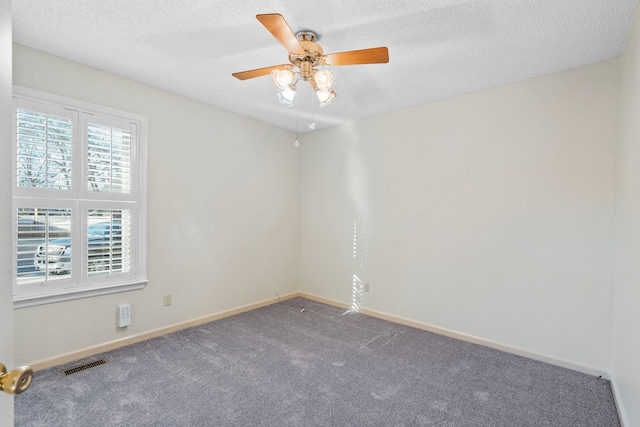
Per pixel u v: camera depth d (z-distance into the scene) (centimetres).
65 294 242
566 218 248
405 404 200
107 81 264
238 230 371
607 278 232
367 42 215
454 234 308
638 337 162
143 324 290
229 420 183
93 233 258
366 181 376
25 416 183
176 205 313
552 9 178
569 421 185
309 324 338
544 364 253
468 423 183
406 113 342
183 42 219
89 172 255
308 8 181
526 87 267
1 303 65
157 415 186
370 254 372
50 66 235
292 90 209
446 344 290
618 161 221
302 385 220
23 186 223
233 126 362
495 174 283
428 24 195
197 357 259
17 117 220
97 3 178
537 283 261
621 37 203
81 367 239
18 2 177
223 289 356
